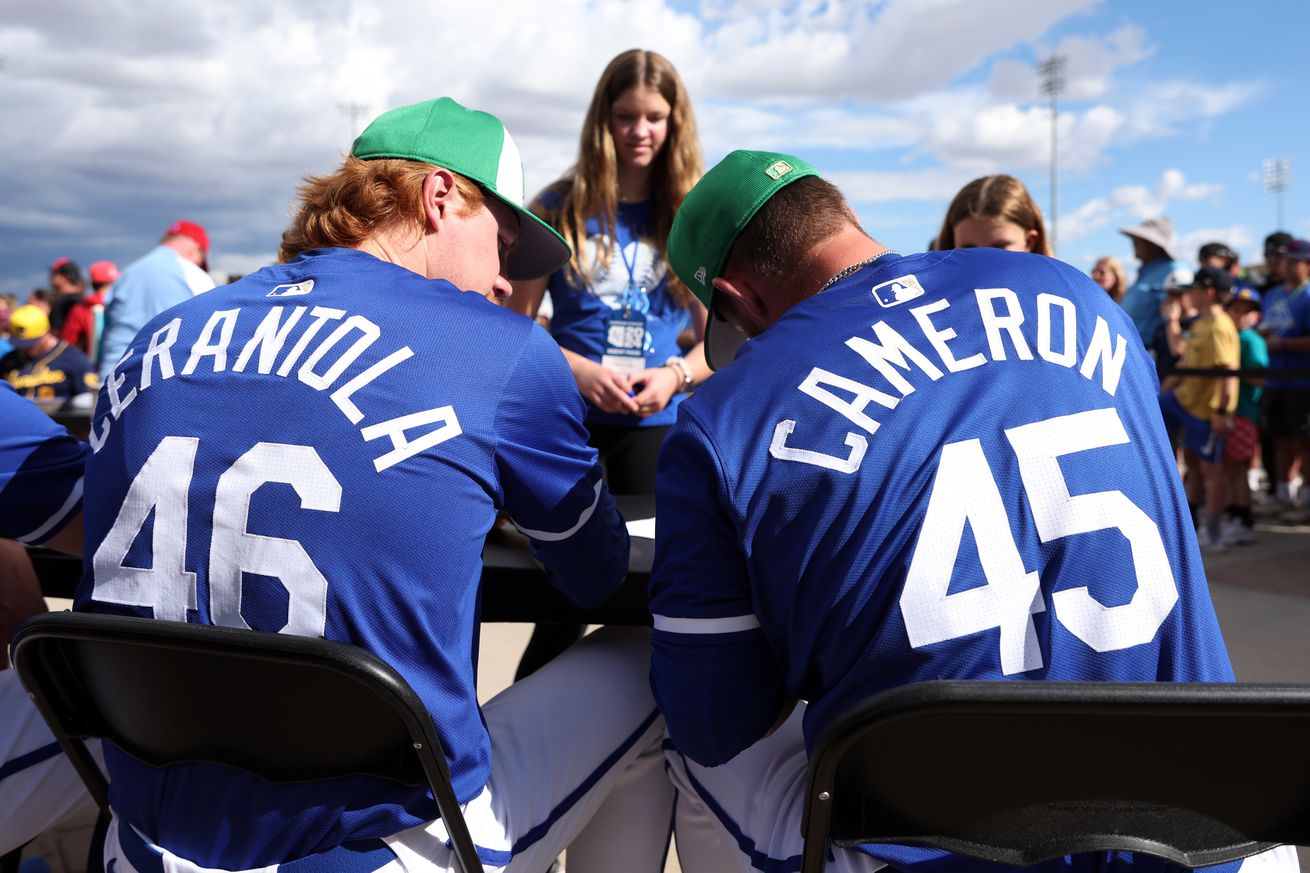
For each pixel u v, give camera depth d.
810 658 1.00
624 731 1.37
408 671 1.02
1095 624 0.92
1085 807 0.91
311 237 1.26
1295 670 3.26
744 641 1.04
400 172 1.24
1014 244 2.29
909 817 0.94
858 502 0.94
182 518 1.02
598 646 1.47
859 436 0.96
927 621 0.92
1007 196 2.28
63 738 1.10
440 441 1.04
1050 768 0.89
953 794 0.92
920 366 1.00
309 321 1.08
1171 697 0.79
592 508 1.21
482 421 1.07
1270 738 0.85
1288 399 6.34
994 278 1.08
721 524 1.00
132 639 0.94
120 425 1.08
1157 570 0.94
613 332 2.66
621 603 1.40
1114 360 1.04
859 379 0.99
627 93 2.49
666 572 1.06
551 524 1.17
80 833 2.15
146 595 1.02
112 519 1.05
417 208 1.25
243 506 1.00
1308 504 6.55
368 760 1.00
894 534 0.93
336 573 0.99
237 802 1.02
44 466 1.25
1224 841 0.92
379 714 0.97
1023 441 0.95
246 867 1.01
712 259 1.29
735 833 1.24
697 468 1.02
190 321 1.12
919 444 0.95
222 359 1.07
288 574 0.99
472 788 1.07
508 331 1.12
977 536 0.92
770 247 1.24
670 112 2.54
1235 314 6.01
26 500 1.25
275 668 0.96
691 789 1.35
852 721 0.84
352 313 1.08
